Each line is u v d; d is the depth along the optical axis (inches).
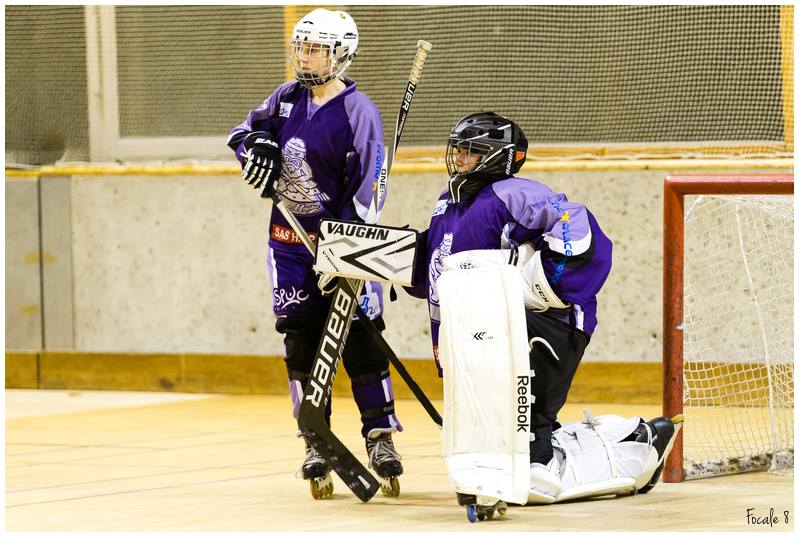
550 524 364.8
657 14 750.5
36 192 834.2
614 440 422.6
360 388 436.5
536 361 396.8
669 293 457.7
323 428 410.3
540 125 769.6
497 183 402.0
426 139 783.7
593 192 727.7
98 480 476.1
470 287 374.0
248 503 417.7
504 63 770.8
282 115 435.2
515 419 364.8
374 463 430.6
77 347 831.1
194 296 807.1
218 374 799.7
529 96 770.2
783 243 659.4
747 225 613.9
